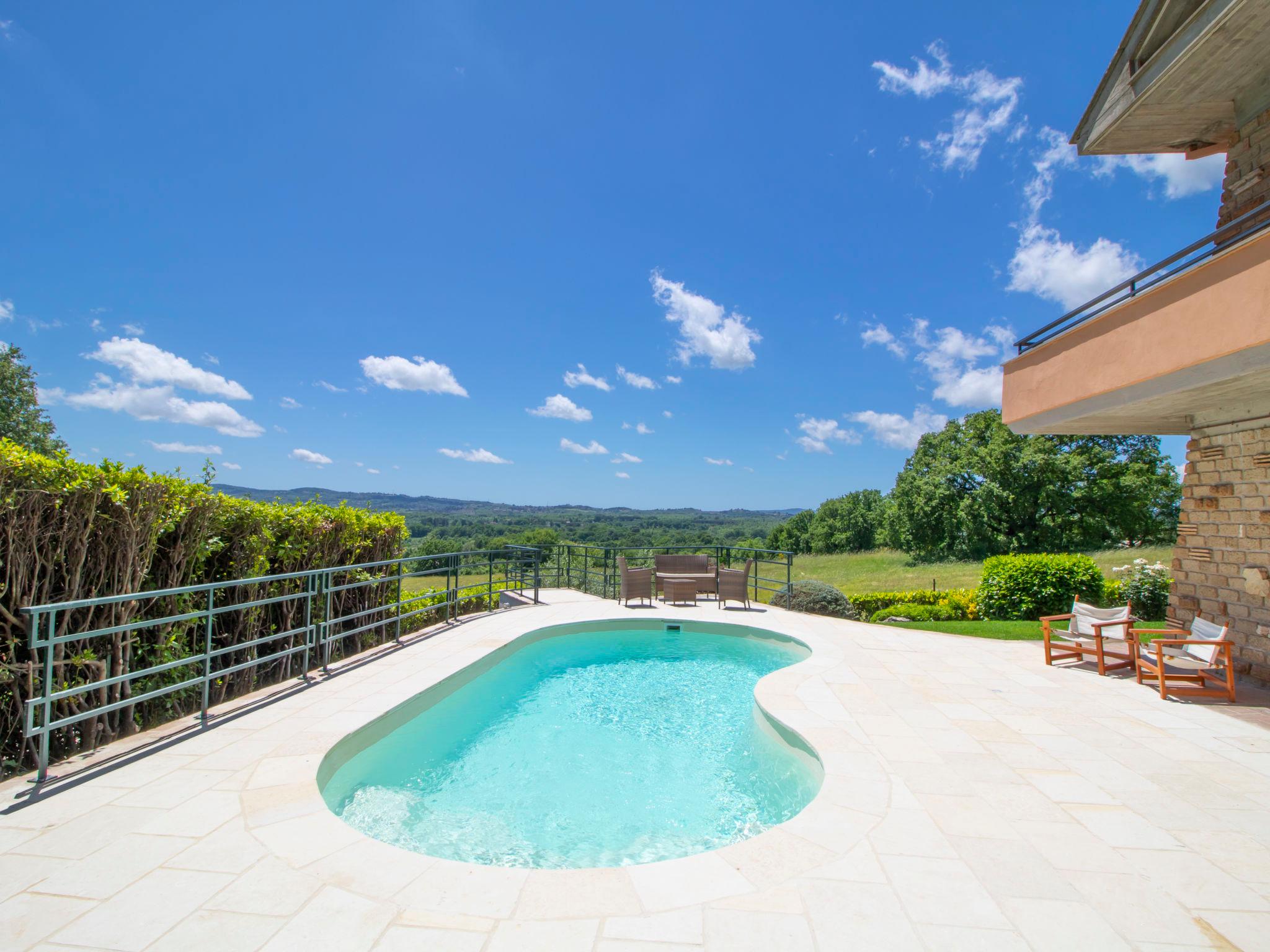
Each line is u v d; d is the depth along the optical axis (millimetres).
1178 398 5512
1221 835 2918
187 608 4625
